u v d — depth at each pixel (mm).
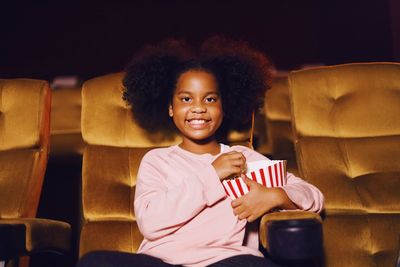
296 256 1078
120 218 1679
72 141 2443
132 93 1745
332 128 1767
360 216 1631
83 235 1646
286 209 1353
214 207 1391
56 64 4355
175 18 4422
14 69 4332
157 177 1489
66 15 4359
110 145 1786
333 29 3992
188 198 1333
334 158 1714
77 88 2504
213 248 1339
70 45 4363
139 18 4414
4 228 1248
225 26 4426
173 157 1544
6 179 1721
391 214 1632
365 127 1760
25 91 1825
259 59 1796
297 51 4395
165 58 1740
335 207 1644
